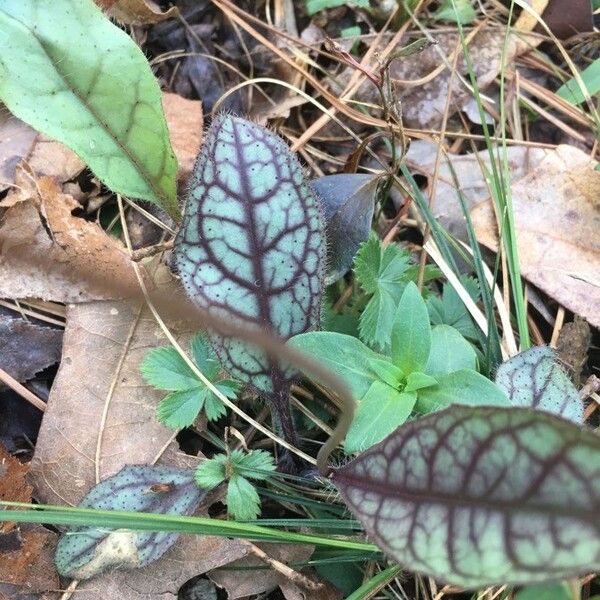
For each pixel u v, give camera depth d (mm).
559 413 157
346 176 185
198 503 161
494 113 238
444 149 221
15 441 177
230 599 157
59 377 173
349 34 241
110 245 187
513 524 102
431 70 240
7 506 156
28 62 155
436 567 108
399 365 154
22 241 184
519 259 205
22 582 151
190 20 235
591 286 200
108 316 179
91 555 151
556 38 244
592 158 214
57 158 198
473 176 222
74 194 199
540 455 101
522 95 241
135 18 224
